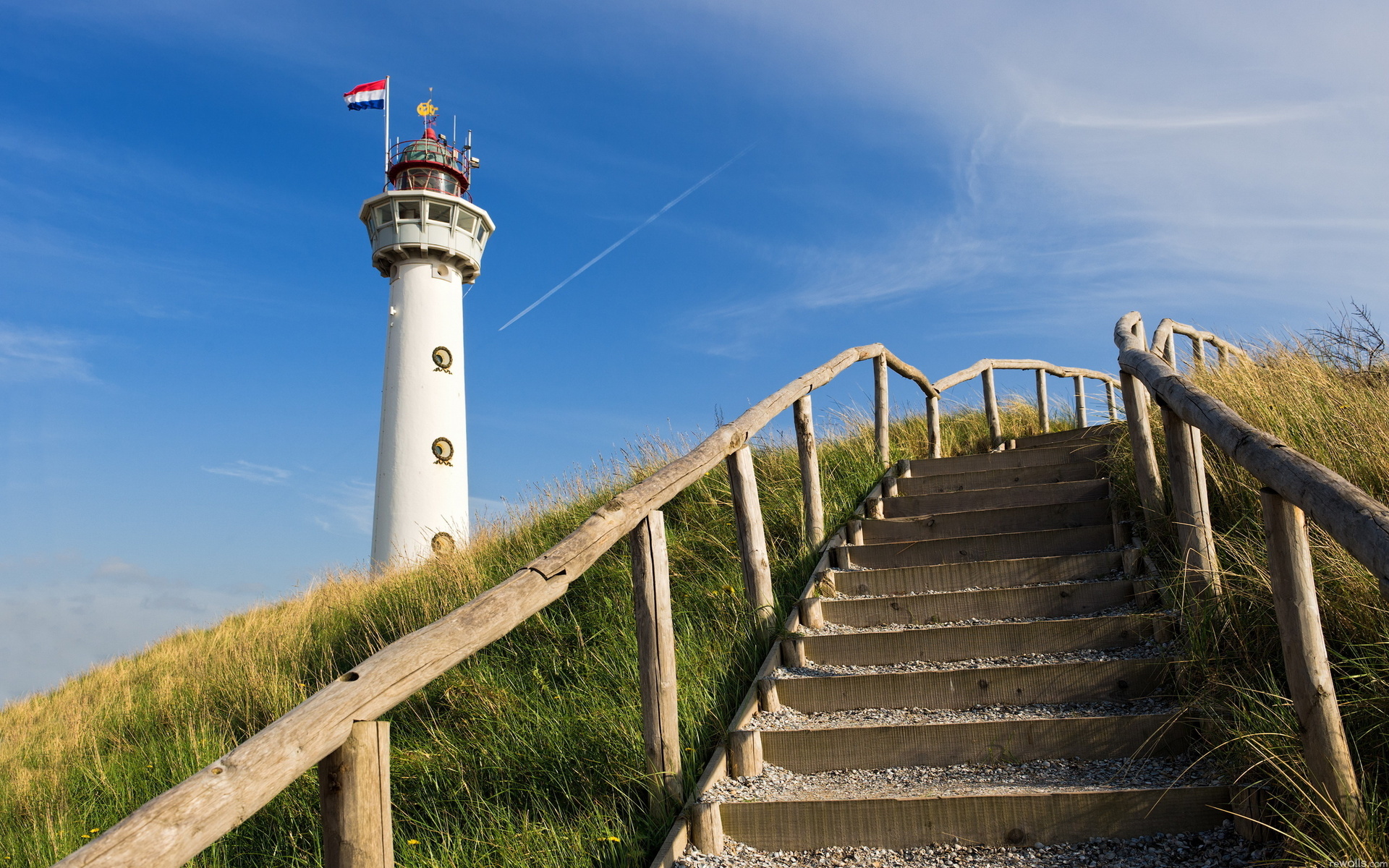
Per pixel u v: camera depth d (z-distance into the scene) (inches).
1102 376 451.5
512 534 328.5
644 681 137.7
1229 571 145.6
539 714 182.7
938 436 328.2
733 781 140.5
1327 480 89.4
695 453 166.1
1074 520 224.5
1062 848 114.4
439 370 792.9
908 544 221.6
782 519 248.2
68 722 319.3
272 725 72.4
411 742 195.6
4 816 228.7
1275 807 105.7
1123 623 163.8
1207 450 184.9
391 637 274.4
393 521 748.6
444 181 825.5
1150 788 115.8
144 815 59.7
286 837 172.7
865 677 159.8
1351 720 110.0
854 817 122.7
